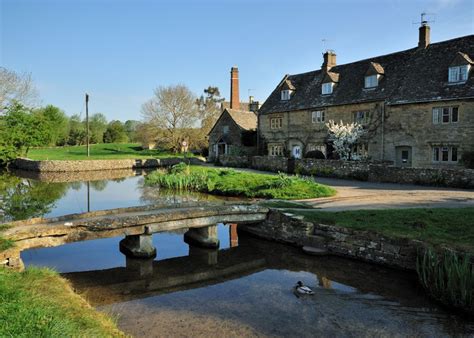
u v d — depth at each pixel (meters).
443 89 24.30
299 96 35.31
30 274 7.63
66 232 10.49
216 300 8.21
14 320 4.98
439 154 24.47
